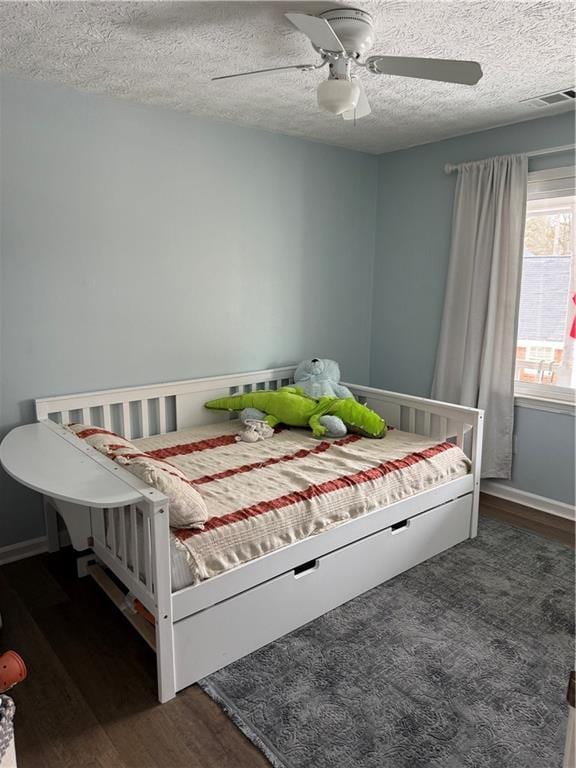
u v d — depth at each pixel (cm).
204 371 330
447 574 262
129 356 297
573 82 253
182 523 188
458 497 289
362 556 240
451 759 161
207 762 159
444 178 362
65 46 210
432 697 184
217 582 189
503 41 204
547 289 333
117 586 231
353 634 216
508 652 206
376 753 162
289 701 182
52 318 268
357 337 414
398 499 255
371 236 409
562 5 175
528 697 185
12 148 246
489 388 341
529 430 337
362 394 357
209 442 296
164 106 285
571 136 300
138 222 289
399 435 318
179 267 308
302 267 368
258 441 302
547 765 159
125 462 201
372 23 188
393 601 239
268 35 201
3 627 219
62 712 177
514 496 348
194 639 186
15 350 259
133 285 292
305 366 355
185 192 304
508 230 326
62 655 203
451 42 206
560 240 324
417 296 388
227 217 325
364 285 411
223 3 176
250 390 354
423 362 389
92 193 271
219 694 184
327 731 170
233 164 322
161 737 168
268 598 206
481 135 339
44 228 260
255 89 259
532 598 242
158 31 197
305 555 217
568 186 308
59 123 257
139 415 304
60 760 159
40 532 280
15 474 191
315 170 364
